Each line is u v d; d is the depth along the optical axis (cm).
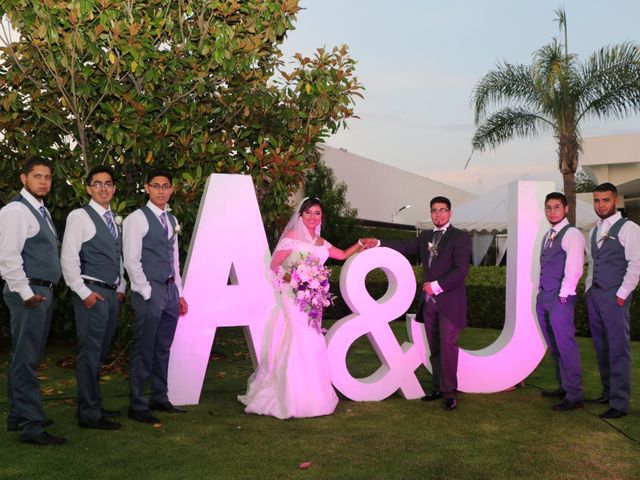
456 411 498
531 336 576
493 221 1568
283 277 503
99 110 674
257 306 543
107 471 355
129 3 627
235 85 718
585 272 1065
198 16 680
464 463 375
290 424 459
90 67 621
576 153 1336
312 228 528
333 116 755
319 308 495
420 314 547
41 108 648
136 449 396
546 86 1325
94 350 433
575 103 1317
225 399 543
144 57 633
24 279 386
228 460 377
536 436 430
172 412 491
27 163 403
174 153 709
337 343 527
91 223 427
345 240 1691
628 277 468
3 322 830
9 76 646
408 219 2745
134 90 628
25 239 390
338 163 2184
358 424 459
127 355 696
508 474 357
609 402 491
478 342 870
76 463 368
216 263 537
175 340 519
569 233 507
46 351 780
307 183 1700
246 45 662
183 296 525
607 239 488
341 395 560
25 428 400
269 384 497
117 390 570
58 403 514
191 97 729
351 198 2252
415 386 546
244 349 810
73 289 420
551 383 607
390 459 381
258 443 412
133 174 739
